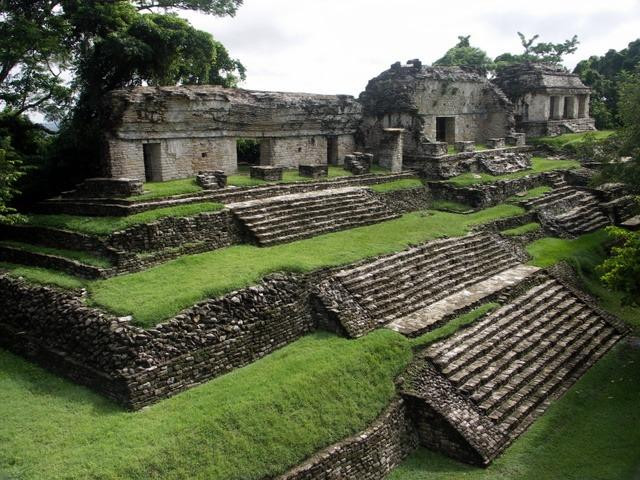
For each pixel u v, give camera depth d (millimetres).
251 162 29641
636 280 14641
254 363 13047
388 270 16906
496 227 23156
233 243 17469
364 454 11516
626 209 29281
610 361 16609
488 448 12227
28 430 10297
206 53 23422
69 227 16234
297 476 10336
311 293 14945
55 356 12594
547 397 14523
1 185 16219
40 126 23438
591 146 25656
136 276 14227
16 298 14336
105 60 21031
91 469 9156
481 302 17094
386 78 28812
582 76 46750
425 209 25375
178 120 20688
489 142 31484
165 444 9820
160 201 17156
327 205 20656
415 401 12820
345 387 12398
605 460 12047
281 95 24500
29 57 19688
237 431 10516
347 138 28203
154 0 24797
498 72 40344
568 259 22109
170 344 11680
